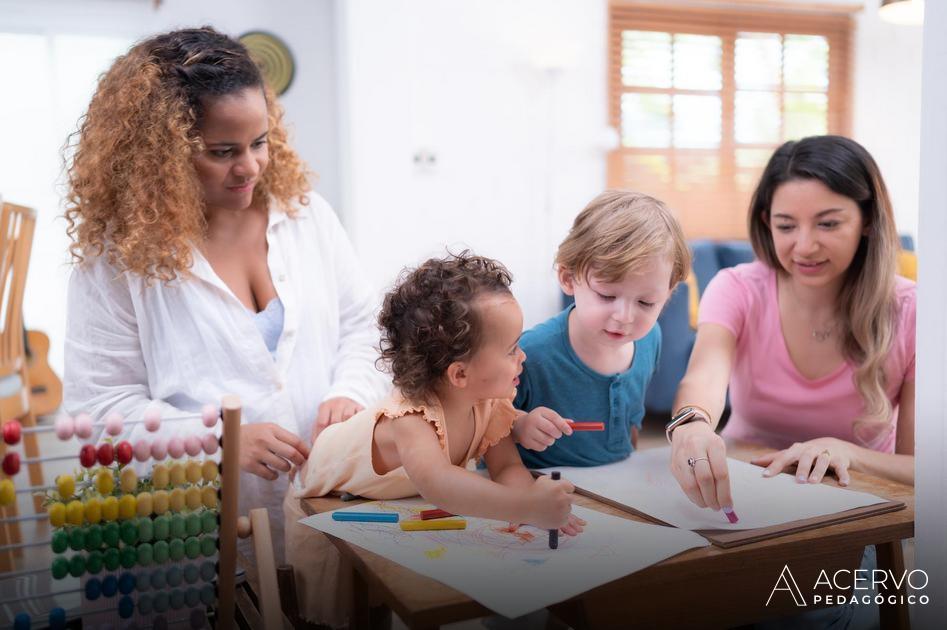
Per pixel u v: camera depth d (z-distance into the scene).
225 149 1.18
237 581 1.06
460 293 0.89
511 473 1.01
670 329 3.34
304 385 1.36
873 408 1.27
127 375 1.27
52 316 4.25
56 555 0.90
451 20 4.21
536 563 0.76
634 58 4.68
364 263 4.14
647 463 1.13
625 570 0.74
